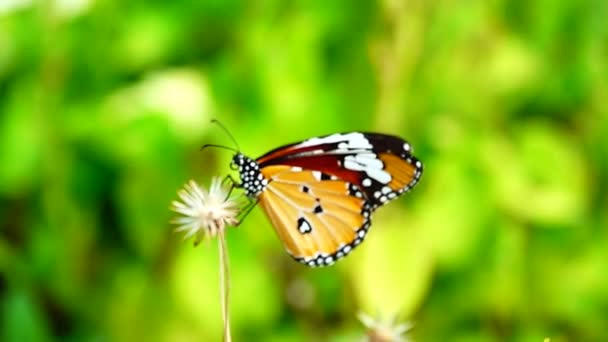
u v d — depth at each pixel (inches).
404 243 31.9
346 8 33.3
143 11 33.4
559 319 33.9
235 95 33.1
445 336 33.7
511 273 33.6
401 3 32.5
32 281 33.3
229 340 27.4
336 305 33.2
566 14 34.2
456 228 33.1
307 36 33.2
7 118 33.0
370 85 33.0
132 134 32.9
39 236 33.3
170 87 32.9
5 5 32.4
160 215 32.9
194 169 32.9
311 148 29.4
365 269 31.8
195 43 33.4
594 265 34.0
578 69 34.4
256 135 32.9
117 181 33.2
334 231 29.6
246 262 32.9
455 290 33.6
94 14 33.2
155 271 33.1
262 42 33.3
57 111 33.1
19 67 33.1
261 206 29.5
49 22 32.9
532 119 34.3
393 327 28.8
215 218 27.5
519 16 34.2
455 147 33.4
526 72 33.9
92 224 33.3
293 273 33.3
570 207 33.6
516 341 33.8
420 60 33.0
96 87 33.3
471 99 33.6
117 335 33.0
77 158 33.1
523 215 33.5
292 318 33.2
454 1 33.4
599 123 34.5
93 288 33.3
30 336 32.0
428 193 33.2
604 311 34.0
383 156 29.5
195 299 32.5
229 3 33.4
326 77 33.3
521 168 33.7
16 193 33.1
